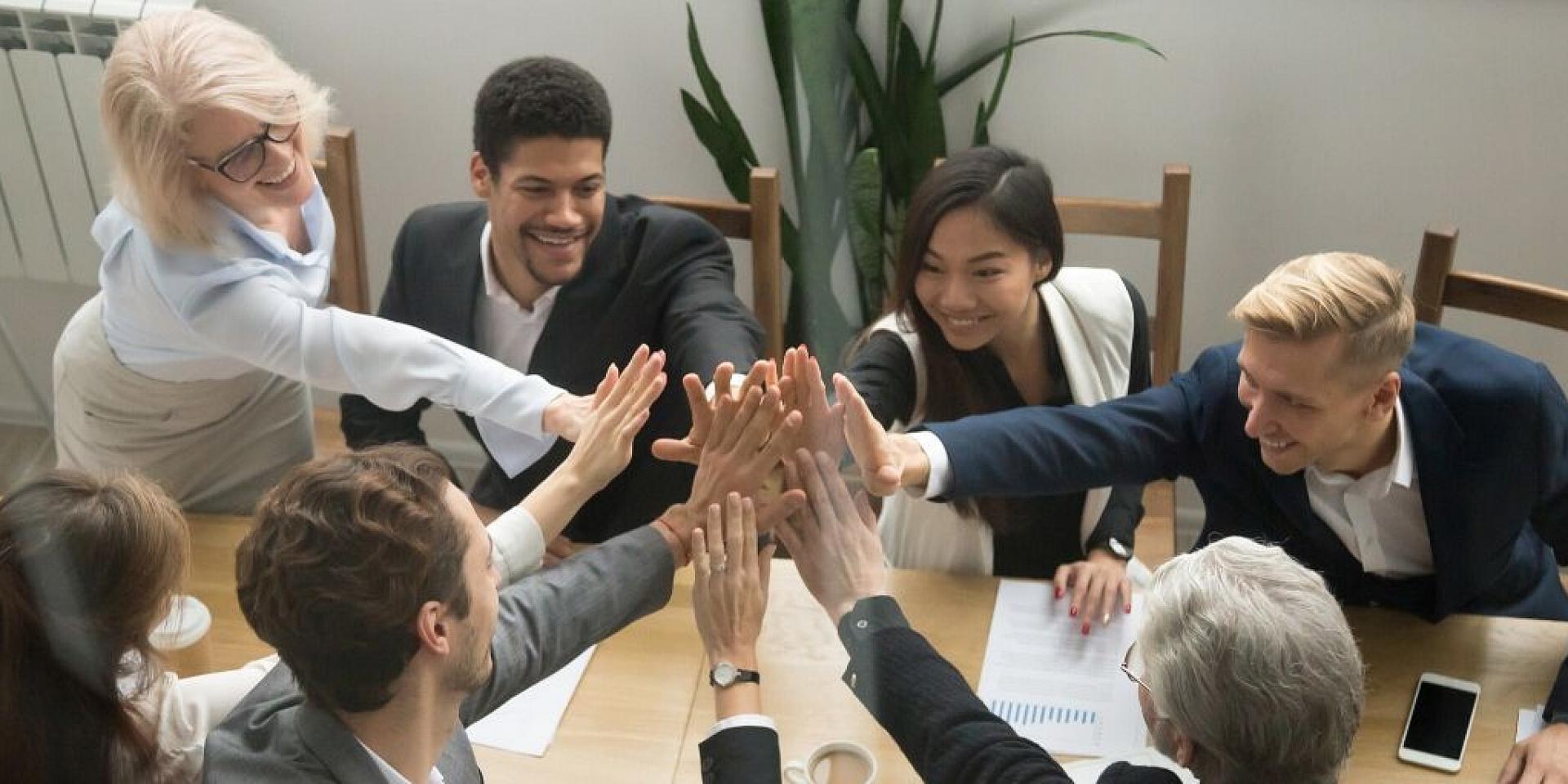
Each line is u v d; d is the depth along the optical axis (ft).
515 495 5.74
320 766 3.43
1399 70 7.14
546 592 4.42
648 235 6.01
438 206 6.47
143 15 5.47
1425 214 7.50
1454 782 4.66
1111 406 5.46
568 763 4.79
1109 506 5.85
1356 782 4.67
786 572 5.32
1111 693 4.99
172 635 4.66
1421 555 5.34
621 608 4.54
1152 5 7.12
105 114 4.95
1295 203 7.68
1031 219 5.16
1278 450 4.98
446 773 3.96
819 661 4.94
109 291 5.09
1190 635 3.57
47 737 3.15
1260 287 4.84
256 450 5.74
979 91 7.29
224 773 3.46
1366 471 5.14
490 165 5.68
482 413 5.51
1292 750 3.48
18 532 3.15
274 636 3.33
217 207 5.20
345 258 7.07
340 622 3.24
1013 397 5.61
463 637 3.45
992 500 5.50
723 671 4.40
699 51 6.16
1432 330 5.36
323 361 5.45
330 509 3.27
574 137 5.55
